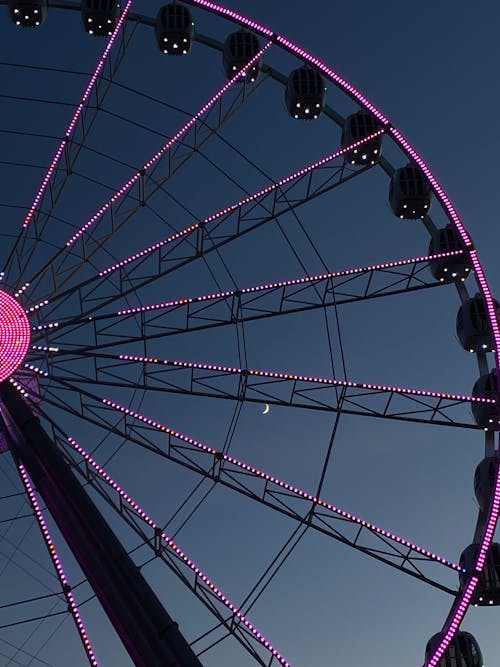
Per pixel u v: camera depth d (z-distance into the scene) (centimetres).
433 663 2725
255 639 2647
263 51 3406
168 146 3158
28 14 3378
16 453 2647
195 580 2689
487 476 3047
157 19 3434
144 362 2973
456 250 3281
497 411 3070
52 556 2547
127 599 2375
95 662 2462
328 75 3375
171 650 2311
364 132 3378
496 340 3075
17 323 2869
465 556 2936
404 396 3014
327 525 2844
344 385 2998
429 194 3350
